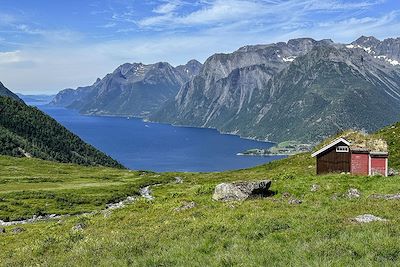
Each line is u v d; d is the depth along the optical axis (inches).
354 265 655.1
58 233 1427.2
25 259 930.7
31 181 5546.3
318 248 732.0
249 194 1560.0
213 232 914.1
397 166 2696.9
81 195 4362.7
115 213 1701.5
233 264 704.4
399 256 674.8
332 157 2484.0
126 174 6889.8
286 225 933.8
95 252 871.7
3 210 3526.1
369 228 844.0
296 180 1814.7
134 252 834.2
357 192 1494.8
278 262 693.3
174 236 932.6
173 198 1882.4
